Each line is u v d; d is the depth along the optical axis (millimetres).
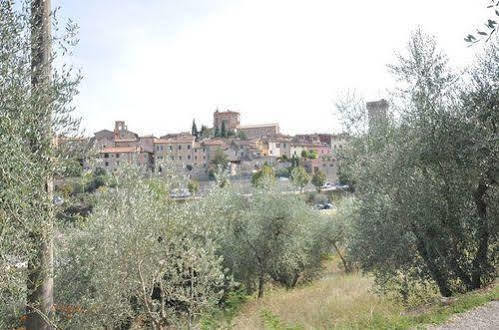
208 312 10539
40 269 6746
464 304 9867
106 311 10133
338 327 10789
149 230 10305
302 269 26000
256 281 23922
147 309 10164
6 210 5328
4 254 5441
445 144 11922
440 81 12594
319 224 27156
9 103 5621
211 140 137750
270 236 22562
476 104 12031
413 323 9227
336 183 114500
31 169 5742
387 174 12953
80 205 10438
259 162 131500
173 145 128125
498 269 12703
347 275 24766
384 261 13367
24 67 6188
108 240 10109
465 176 11711
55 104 6641
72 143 6918
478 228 12180
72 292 9930
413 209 12336
